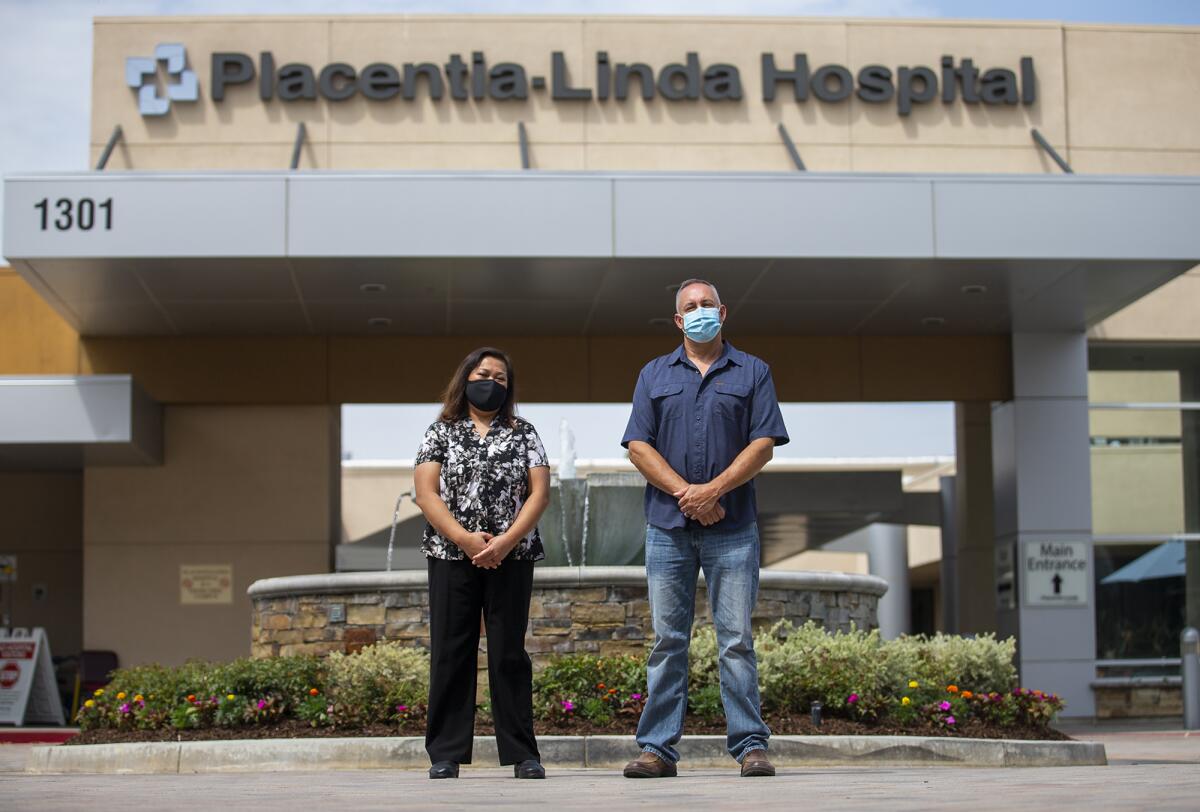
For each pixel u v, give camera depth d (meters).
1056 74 19.19
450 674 5.84
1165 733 16.22
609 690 9.30
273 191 14.90
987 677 10.14
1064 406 18.97
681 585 5.78
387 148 18.44
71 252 14.70
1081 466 18.83
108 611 18.31
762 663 9.50
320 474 18.69
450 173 15.02
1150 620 19.11
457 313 17.77
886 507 19.94
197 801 4.13
